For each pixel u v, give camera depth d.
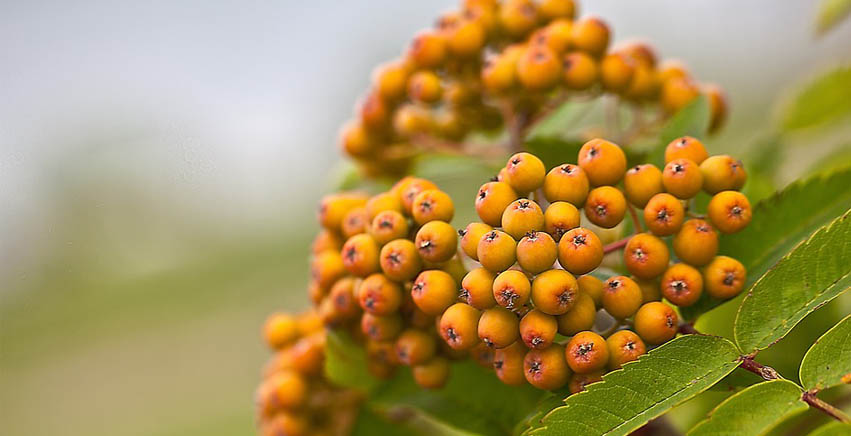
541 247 0.60
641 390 0.59
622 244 0.62
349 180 0.75
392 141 0.72
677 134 0.66
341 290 0.64
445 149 0.72
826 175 0.64
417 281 0.62
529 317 0.60
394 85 0.70
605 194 0.61
